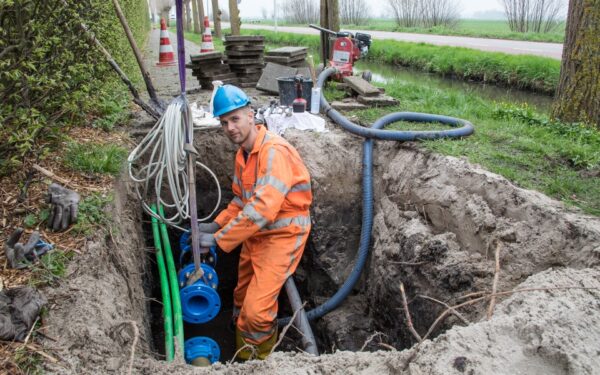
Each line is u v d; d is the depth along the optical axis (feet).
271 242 12.95
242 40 23.34
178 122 11.75
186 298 12.25
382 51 64.80
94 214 10.50
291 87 18.25
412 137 14.97
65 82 11.44
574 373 5.89
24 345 7.29
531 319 6.70
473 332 6.64
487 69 47.14
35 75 10.96
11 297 7.75
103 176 12.41
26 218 10.03
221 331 16.01
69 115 14.16
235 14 40.24
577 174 12.78
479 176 11.94
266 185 11.85
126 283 10.38
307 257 15.97
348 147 16.16
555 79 40.42
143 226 15.64
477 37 86.89
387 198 14.80
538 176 12.51
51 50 11.93
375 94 19.88
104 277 9.34
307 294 16.07
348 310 14.73
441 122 16.62
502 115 19.01
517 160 13.37
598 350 6.25
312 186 15.39
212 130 17.22
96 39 14.47
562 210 10.25
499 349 6.39
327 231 15.53
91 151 13.25
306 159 15.62
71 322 7.81
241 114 12.10
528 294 7.70
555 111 18.53
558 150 14.28
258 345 12.89
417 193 13.41
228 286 17.81
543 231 9.91
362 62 65.00
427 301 11.23
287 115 17.13
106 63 16.15
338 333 13.98
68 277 8.75
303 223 13.19
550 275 8.21
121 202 12.42
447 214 12.20
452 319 10.11
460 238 11.57
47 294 8.27
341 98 20.94
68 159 12.50
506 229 10.48
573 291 7.52
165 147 11.76
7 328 7.29
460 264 10.81
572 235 9.43
